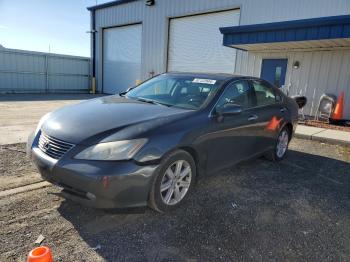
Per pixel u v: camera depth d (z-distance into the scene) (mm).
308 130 8305
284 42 9367
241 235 2832
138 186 2746
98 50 21469
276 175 4609
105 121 3035
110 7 19844
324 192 4031
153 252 2496
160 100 3971
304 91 11141
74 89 21906
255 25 9664
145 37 17641
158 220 3010
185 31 15656
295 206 3529
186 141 3129
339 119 9656
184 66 15930
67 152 2756
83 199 2711
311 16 10805
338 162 5578
